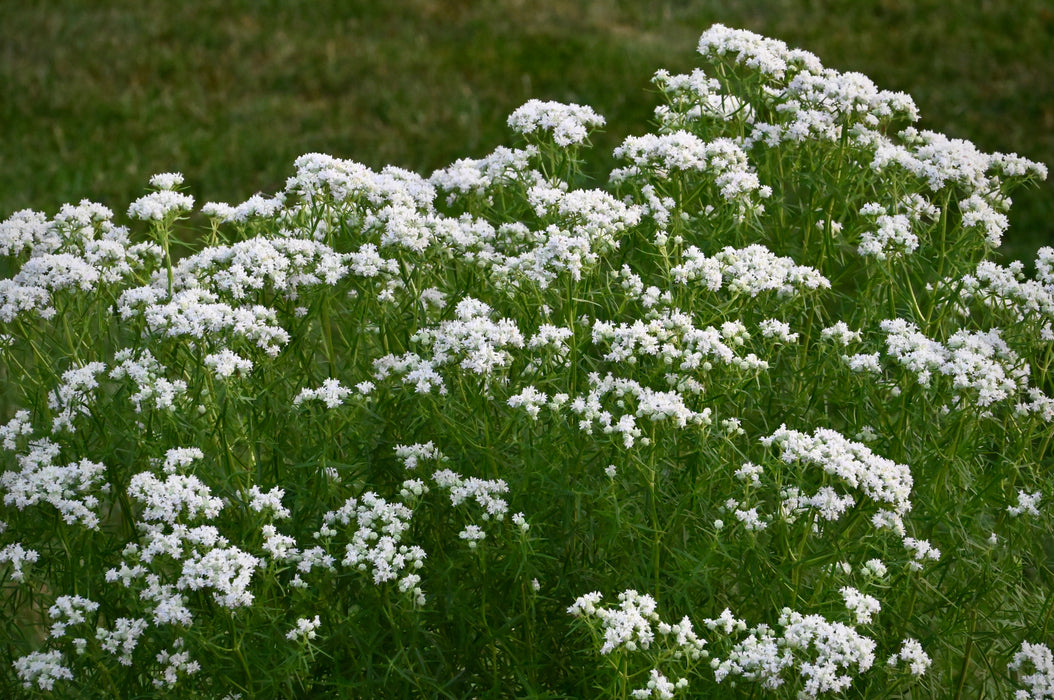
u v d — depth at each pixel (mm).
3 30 17984
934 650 5504
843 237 6770
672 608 5371
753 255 6047
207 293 5758
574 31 18141
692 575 5074
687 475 5422
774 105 7207
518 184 6863
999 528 5949
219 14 18922
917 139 6938
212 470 5289
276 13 19016
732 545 5238
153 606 5129
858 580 5535
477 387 5488
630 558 5297
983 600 5656
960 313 6625
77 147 14680
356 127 15305
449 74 16734
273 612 5156
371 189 6266
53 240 6262
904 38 17547
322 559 5141
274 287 5852
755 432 6160
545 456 5375
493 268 6094
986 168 6629
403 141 14812
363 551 5117
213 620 5121
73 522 5188
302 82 16688
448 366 5539
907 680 5098
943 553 5734
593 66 16719
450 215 7230
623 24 18609
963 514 5586
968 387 5527
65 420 5555
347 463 5680
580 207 6070
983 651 5730
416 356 5520
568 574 5359
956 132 14609
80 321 6121
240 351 5809
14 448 5688
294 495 5543
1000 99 15484
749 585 5477
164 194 6207
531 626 5316
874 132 6715
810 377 6012
